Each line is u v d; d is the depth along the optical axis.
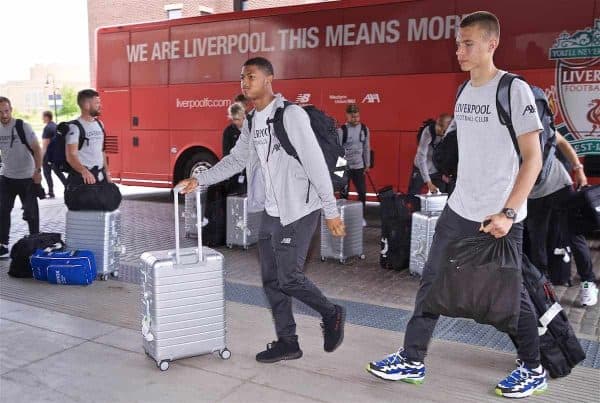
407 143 9.50
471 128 3.31
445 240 3.47
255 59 3.72
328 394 3.58
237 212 8.01
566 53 8.21
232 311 5.16
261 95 3.73
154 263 3.80
